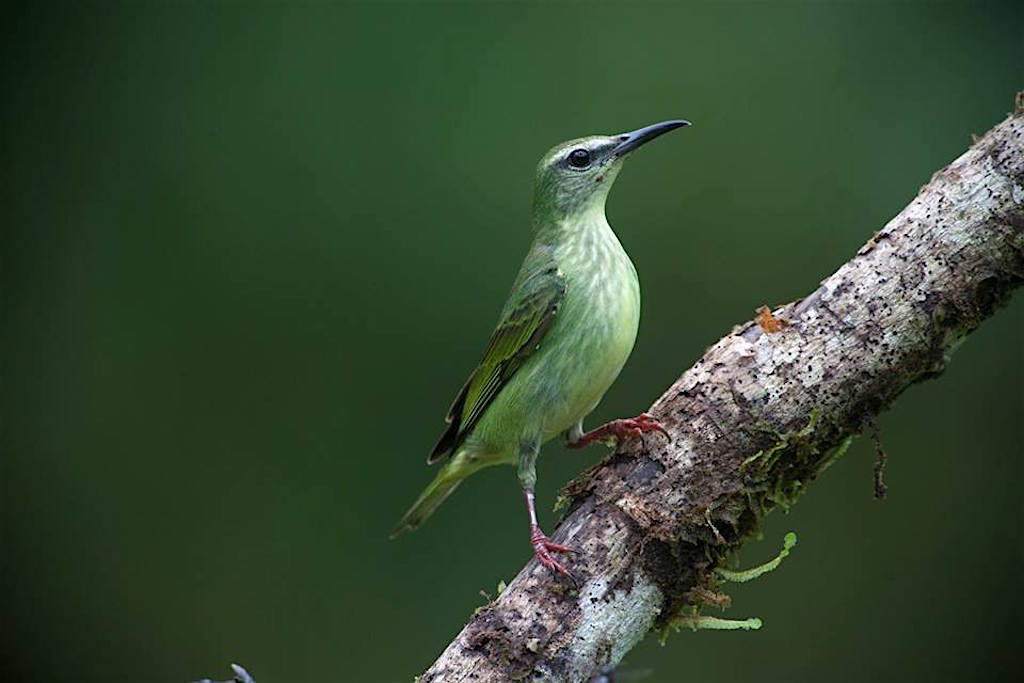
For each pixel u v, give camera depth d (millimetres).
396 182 14133
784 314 7129
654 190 13812
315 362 13914
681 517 7016
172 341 14016
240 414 13898
